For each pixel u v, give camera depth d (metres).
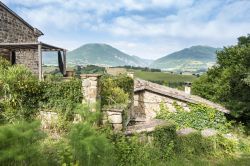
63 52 20.94
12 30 21.58
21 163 7.12
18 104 11.05
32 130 7.42
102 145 8.38
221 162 13.64
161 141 12.44
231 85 25.03
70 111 11.16
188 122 20.25
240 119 24.97
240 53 27.31
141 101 21.23
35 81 11.67
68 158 8.05
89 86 11.27
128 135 11.45
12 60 21.42
